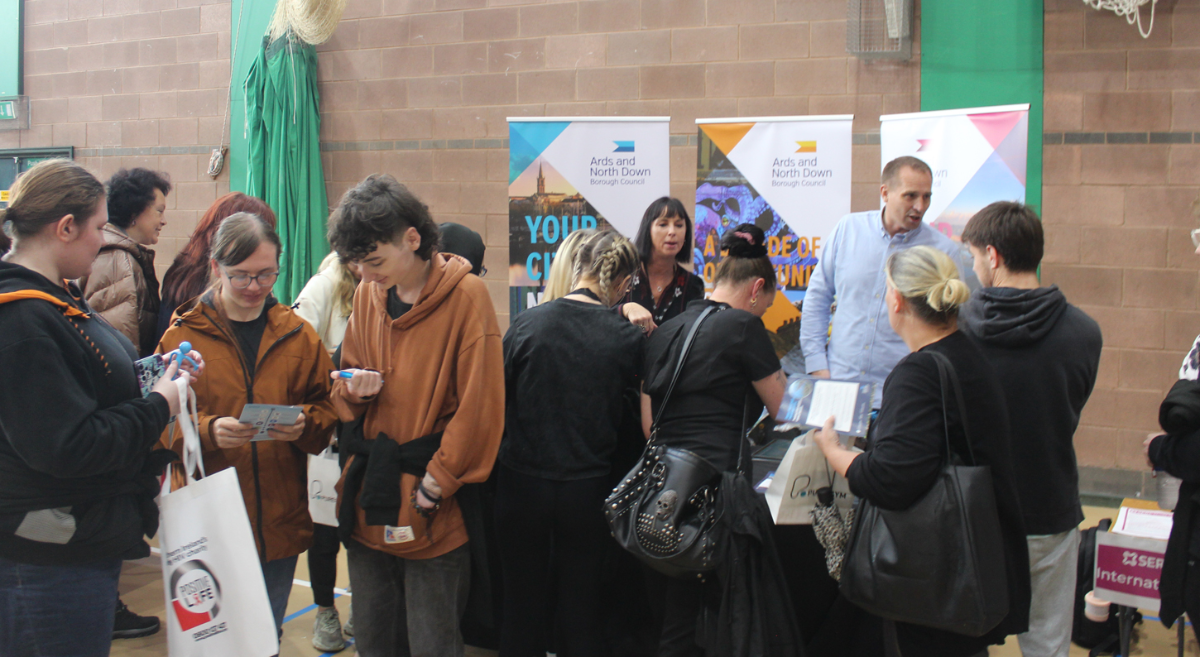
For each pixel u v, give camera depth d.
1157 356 4.04
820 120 3.68
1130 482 4.10
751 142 3.76
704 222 3.86
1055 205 4.16
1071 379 1.86
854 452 1.64
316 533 2.53
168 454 1.67
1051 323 1.85
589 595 2.03
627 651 2.41
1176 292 3.99
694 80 4.65
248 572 1.60
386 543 1.83
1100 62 4.03
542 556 2.04
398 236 1.71
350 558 1.95
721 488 1.82
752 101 4.56
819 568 2.15
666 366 1.93
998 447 1.56
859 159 4.42
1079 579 2.65
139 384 1.62
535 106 4.94
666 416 1.94
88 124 6.05
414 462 1.81
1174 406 1.81
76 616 1.47
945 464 1.53
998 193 3.35
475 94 5.05
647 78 4.73
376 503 1.78
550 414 1.99
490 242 5.09
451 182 5.15
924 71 4.28
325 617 2.61
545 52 4.89
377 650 1.95
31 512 1.40
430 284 1.84
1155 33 3.93
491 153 5.05
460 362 1.83
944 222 3.45
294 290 5.23
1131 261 4.05
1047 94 4.12
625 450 2.28
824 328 2.97
